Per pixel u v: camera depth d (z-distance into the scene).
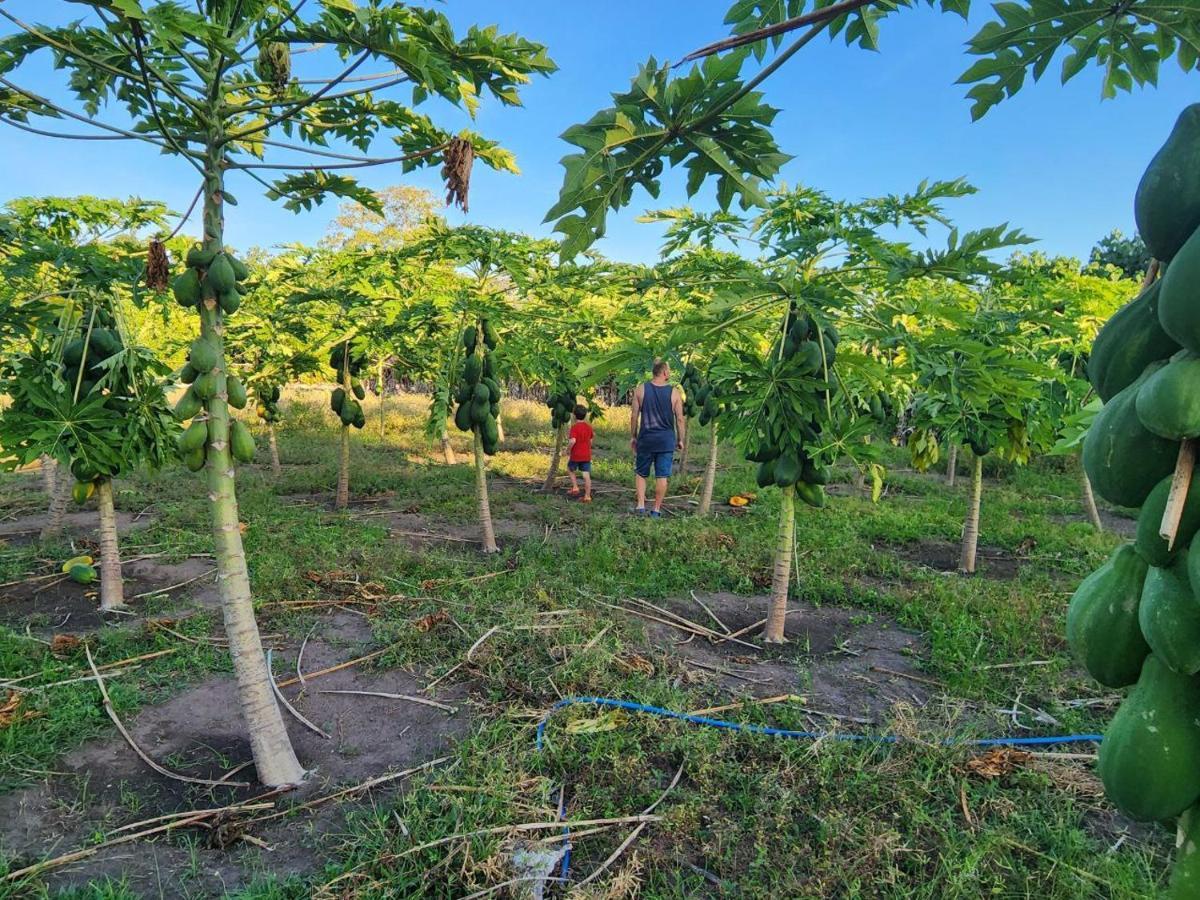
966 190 5.43
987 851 3.16
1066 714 4.40
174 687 4.68
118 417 5.61
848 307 5.00
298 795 3.62
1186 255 0.85
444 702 4.52
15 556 7.26
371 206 4.39
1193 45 1.72
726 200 2.00
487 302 7.57
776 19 2.09
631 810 3.47
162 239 3.49
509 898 2.87
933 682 4.94
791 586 6.82
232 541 3.59
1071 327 5.54
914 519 9.65
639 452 10.23
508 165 4.05
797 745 3.98
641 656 5.11
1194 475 0.87
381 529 8.61
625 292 8.49
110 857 3.15
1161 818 0.93
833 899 2.96
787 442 5.21
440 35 2.75
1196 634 0.88
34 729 4.06
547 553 7.62
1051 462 14.86
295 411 21.11
